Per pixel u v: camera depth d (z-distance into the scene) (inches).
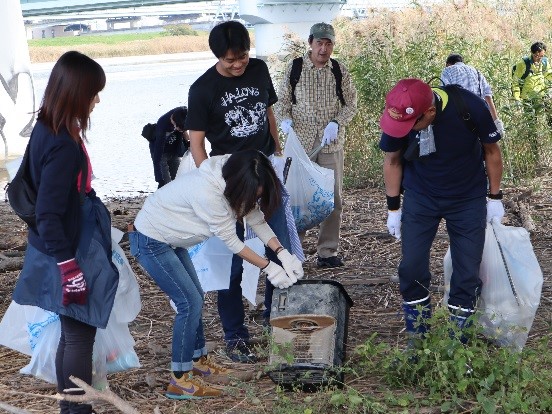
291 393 176.9
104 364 166.7
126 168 533.6
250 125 203.2
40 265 152.1
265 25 1390.3
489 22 450.0
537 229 315.9
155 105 951.0
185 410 172.2
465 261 183.0
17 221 382.6
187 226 170.4
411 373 176.1
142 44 3245.6
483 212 182.5
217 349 210.2
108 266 152.7
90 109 148.2
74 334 154.2
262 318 232.8
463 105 173.8
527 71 424.5
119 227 346.6
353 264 285.0
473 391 169.3
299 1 1344.7
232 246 170.6
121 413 172.6
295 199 251.0
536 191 383.9
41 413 175.2
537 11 498.0
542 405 156.3
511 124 416.8
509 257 185.8
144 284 271.4
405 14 452.8
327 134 271.7
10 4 557.3
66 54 146.1
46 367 163.5
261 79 204.7
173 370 179.6
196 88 198.8
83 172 150.3
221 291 205.3
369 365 181.6
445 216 183.6
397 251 298.7
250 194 162.6
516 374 168.4
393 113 168.9
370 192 413.1
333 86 278.7
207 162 169.0
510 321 186.2
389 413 159.5
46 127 145.6
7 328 169.5
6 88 557.3
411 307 187.0
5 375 199.0
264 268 173.8
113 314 166.7
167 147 289.6
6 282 278.7
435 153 177.0
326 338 174.9
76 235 150.4
